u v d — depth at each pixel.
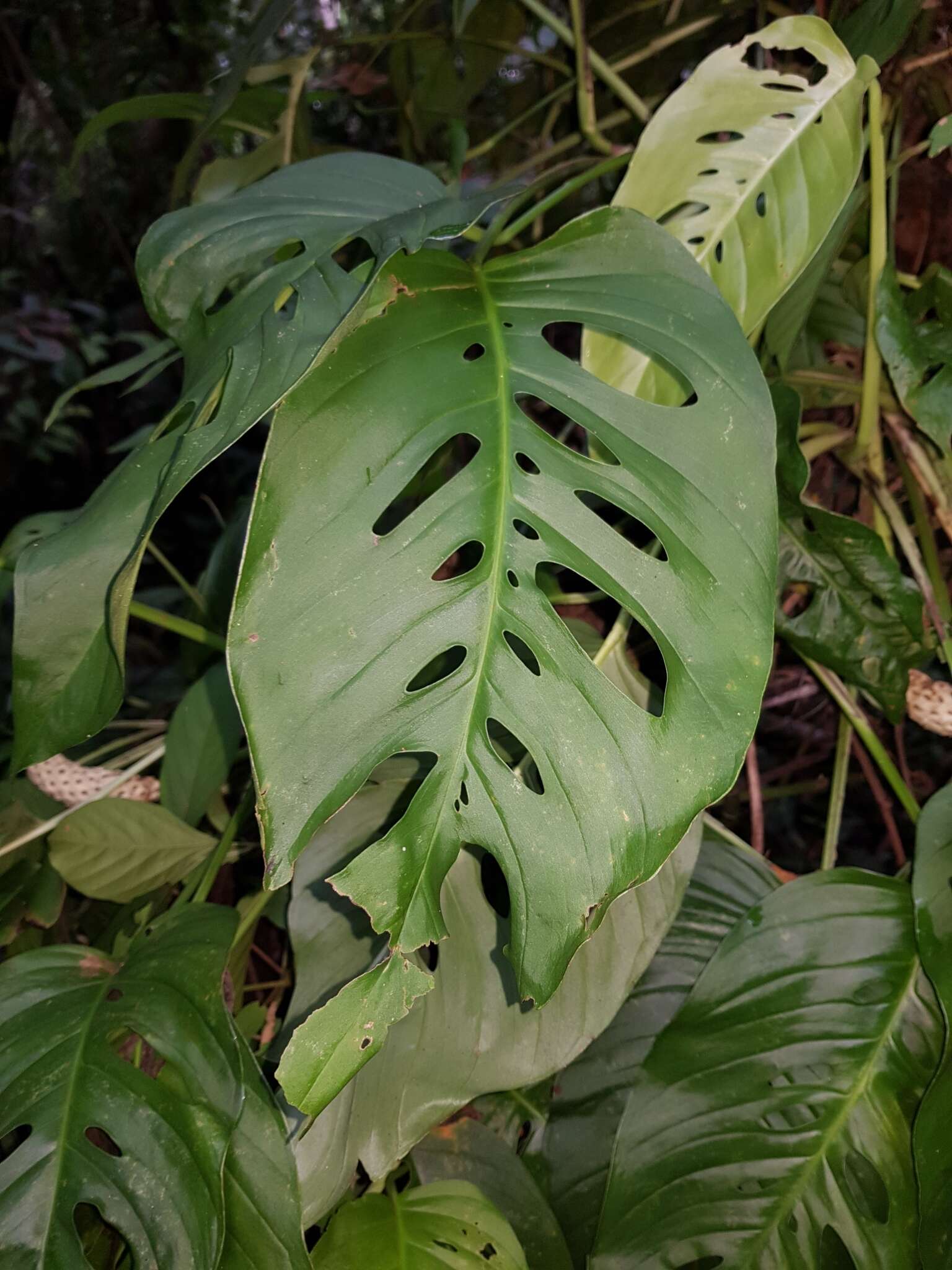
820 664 0.55
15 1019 0.44
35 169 1.92
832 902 0.48
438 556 0.34
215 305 0.68
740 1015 0.47
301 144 0.69
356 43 0.72
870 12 0.51
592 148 0.66
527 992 0.32
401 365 0.36
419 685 0.57
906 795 0.54
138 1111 0.40
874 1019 0.46
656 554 0.56
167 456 0.43
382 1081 0.42
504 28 0.79
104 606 0.42
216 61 1.69
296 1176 0.41
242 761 0.67
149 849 0.57
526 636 0.34
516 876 0.33
